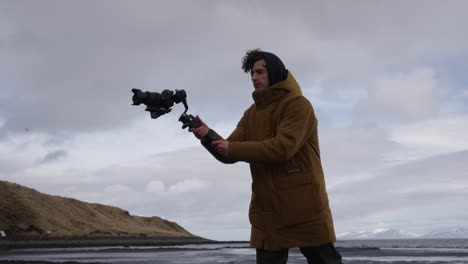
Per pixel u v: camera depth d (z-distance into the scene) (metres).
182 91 3.12
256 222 3.38
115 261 20.64
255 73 3.38
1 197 85.12
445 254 24.39
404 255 23.50
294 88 3.40
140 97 2.90
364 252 28.06
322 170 3.43
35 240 71.88
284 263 3.43
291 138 3.16
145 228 116.25
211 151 3.31
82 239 80.00
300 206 3.25
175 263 18.92
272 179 3.28
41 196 95.75
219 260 21.30
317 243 3.26
